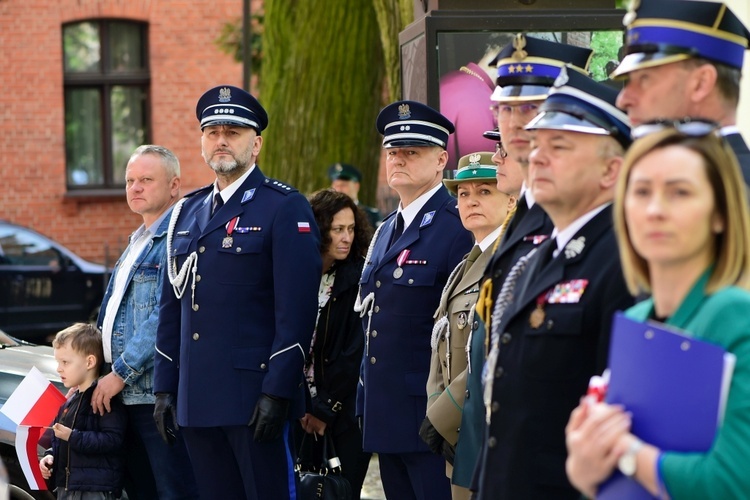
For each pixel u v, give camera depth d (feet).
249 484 23.91
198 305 24.12
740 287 10.82
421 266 23.06
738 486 9.98
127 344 26.14
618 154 14.35
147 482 27.20
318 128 45.62
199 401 23.80
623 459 10.38
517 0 26.63
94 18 84.58
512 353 14.40
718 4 14.37
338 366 27.35
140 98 85.97
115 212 84.99
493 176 20.90
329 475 26.81
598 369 13.75
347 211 28.02
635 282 11.64
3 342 33.19
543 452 14.06
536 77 17.11
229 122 24.38
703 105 14.40
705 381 10.20
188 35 85.05
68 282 72.64
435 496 22.93
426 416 20.66
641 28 14.52
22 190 83.61
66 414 26.05
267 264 24.07
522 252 15.70
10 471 27.14
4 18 82.89
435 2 26.68
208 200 25.18
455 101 26.58
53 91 83.71
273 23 46.34
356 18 45.37
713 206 10.75
